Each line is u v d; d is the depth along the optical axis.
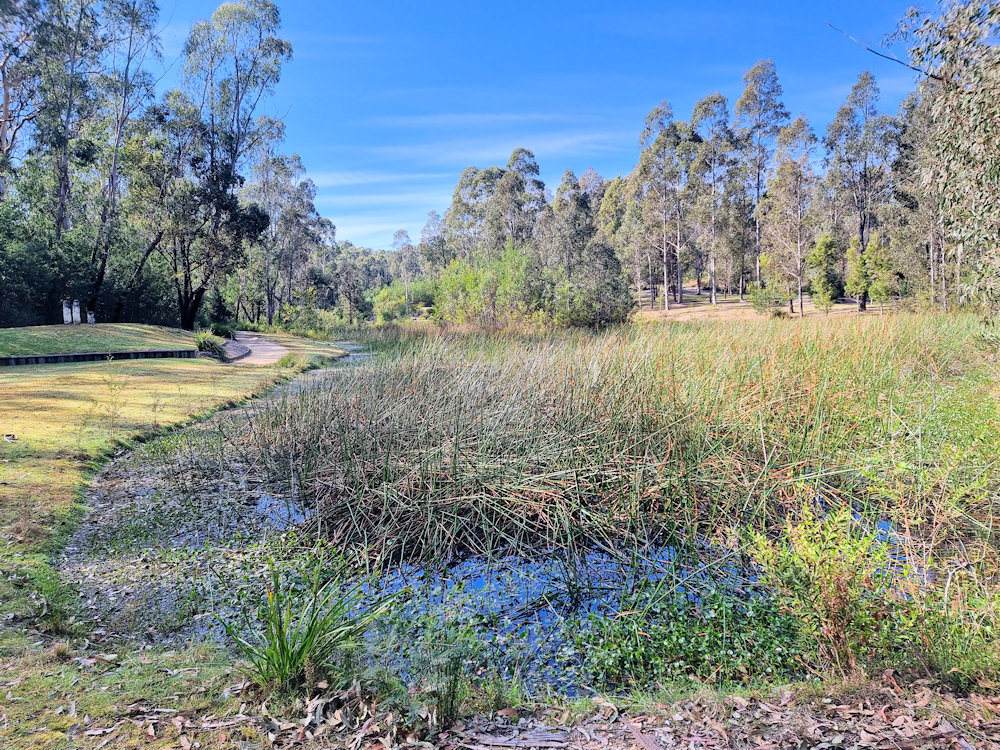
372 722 2.61
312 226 56.31
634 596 4.37
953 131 8.00
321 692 2.81
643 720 2.81
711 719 2.73
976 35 7.29
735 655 3.63
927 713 2.62
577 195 56.06
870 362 8.38
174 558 4.87
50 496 5.68
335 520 5.74
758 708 2.82
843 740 2.43
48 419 8.45
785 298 39.69
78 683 2.86
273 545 5.24
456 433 6.32
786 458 6.21
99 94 28.70
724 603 4.08
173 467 7.11
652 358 7.77
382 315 55.25
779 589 3.78
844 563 3.34
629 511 5.47
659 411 6.65
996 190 7.76
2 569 4.15
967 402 6.16
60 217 26.19
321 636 3.07
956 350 10.25
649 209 50.66
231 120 31.39
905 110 32.06
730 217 46.94
